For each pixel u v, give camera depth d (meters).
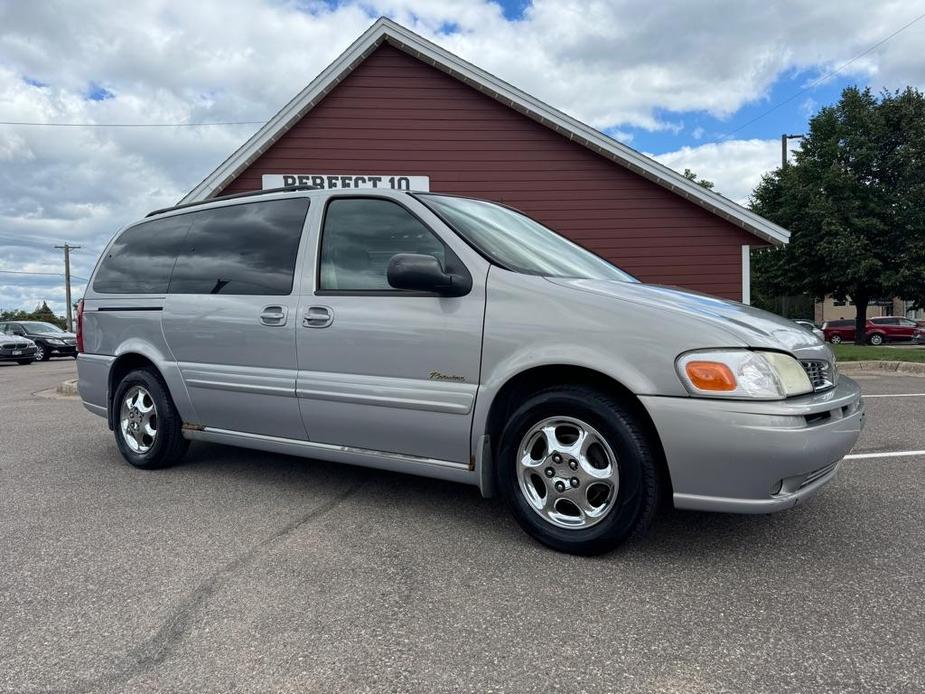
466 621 2.29
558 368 2.84
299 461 4.68
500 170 12.23
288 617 2.33
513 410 3.08
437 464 3.18
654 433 2.67
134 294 4.50
